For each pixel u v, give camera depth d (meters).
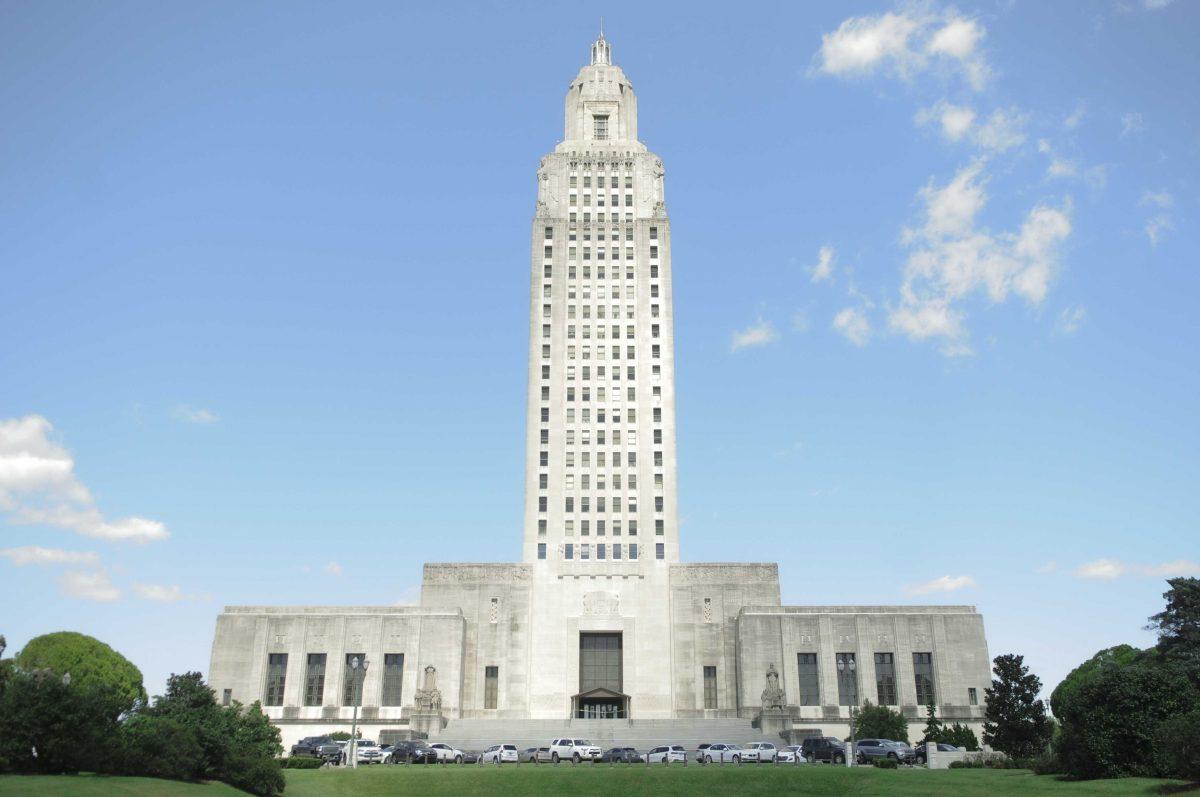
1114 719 58.47
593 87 154.00
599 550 131.25
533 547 131.38
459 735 109.69
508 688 125.75
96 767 52.12
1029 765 72.50
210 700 62.59
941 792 61.78
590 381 138.25
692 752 95.31
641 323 140.88
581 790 69.06
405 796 67.50
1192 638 90.31
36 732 50.22
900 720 105.62
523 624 128.25
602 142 150.62
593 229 145.25
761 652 122.62
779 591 129.25
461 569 130.75
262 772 59.09
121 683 110.06
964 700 120.81
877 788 66.38
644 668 126.56
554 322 140.75
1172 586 95.19
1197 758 51.66
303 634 124.19
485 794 68.31
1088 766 59.19
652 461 134.75
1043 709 90.88
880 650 123.00
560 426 136.25
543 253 144.00
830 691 120.75
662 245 144.62
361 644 123.50
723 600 129.00
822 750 88.62
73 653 108.94
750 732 110.25
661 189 148.12
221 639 124.12
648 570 130.12
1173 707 57.66
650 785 69.81
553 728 112.81
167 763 54.22
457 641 123.44
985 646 122.69
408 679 121.69
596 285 142.75
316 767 78.12
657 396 137.50
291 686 121.75
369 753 90.56
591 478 134.00
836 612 124.62
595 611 128.62
